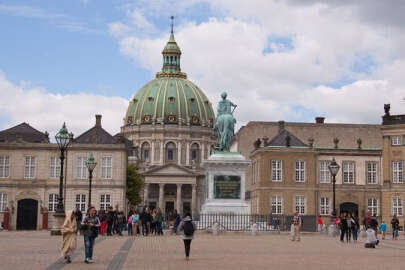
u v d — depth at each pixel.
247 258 27.25
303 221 58.94
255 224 48.12
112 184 85.06
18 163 83.31
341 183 89.75
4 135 87.81
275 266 23.84
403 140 81.00
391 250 34.81
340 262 25.95
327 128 100.88
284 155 87.00
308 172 87.25
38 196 83.19
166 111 194.88
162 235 49.88
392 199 81.31
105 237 45.50
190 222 26.53
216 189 48.38
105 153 85.50
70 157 84.62
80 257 27.14
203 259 26.52
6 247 32.59
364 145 100.62
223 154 48.50
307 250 32.84
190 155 193.50
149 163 191.38
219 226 47.22
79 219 46.94
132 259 26.30
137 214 52.72
